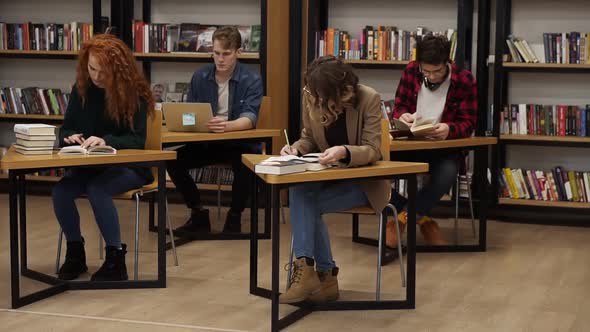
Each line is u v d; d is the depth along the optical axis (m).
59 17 7.27
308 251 3.73
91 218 6.05
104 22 6.90
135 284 4.18
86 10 7.20
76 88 4.34
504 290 4.27
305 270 3.73
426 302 4.02
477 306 3.96
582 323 3.71
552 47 6.12
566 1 6.32
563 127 6.15
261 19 6.34
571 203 6.11
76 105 4.34
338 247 5.23
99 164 3.85
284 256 4.96
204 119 5.04
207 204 6.73
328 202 3.85
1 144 7.41
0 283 4.25
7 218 6.01
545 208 6.23
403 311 3.87
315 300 3.88
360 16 6.73
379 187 3.87
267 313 3.80
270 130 5.32
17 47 7.07
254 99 5.53
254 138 5.33
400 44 6.37
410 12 6.63
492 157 6.21
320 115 3.72
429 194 5.18
